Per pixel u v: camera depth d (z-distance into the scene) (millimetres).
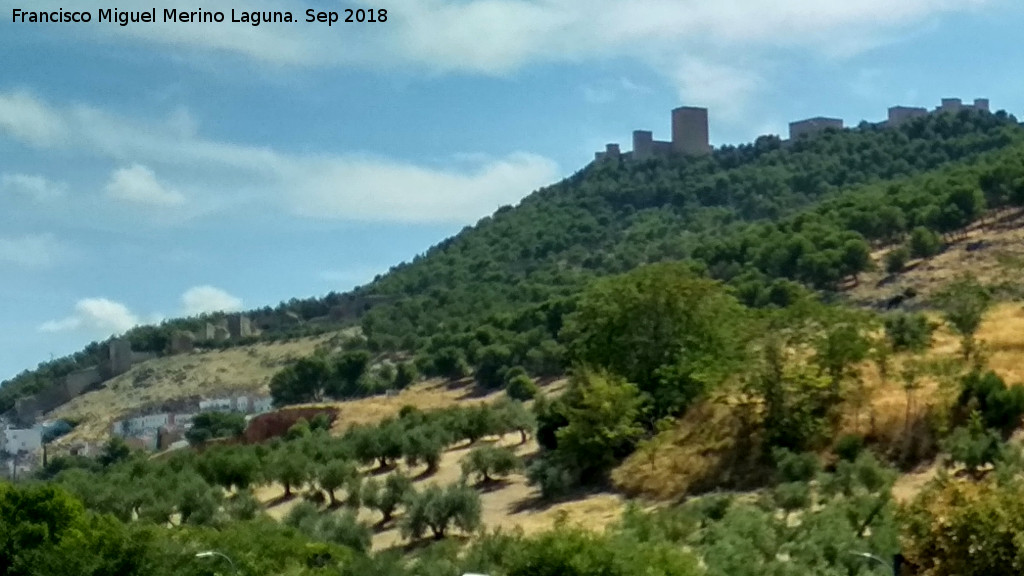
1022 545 24438
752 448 49969
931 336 57219
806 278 106625
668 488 49656
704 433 53625
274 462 65938
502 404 76125
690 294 65438
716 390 53312
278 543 40344
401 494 54281
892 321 60000
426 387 116875
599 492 53312
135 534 36594
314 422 97312
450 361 118812
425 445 65875
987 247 98688
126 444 114312
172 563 35594
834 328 52250
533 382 100125
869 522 33969
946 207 109000
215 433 113250
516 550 29766
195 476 63344
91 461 106562
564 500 53219
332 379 131125
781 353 51156
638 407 58250
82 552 35844
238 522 50719
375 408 103188
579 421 56281
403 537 49469
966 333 54750
